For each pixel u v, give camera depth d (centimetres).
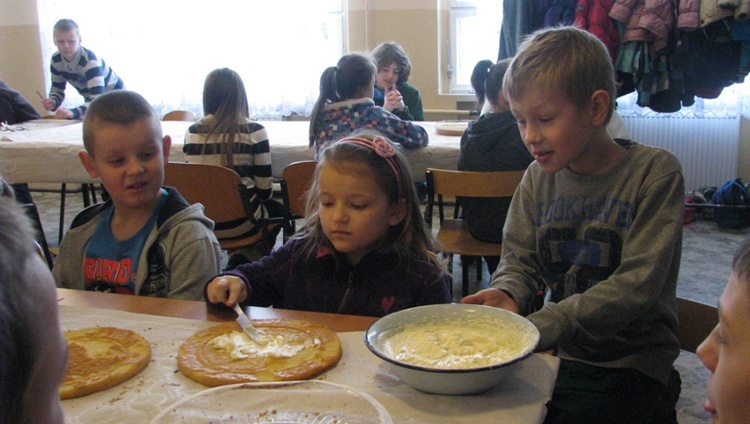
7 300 35
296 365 85
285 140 307
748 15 353
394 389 81
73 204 532
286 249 135
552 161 120
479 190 234
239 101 266
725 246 389
